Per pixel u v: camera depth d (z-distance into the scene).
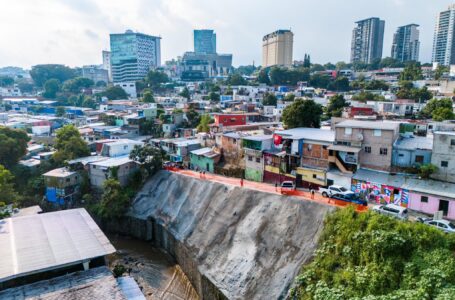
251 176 61.94
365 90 141.00
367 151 48.47
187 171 68.31
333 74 193.12
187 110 114.69
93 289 30.95
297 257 37.88
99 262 35.94
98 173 67.00
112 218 62.44
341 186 46.50
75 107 169.50
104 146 78.19
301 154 54.56
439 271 28.05
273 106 118.56
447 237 30.91
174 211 57.75
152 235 58.94
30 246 35.44
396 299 27.22
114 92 188.50
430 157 44.56
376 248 31.83
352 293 30.20
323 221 38.81
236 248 43.94
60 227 40.25
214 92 166.00
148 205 62.12
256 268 39.91
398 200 42.56
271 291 36.19
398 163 46.78
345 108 98.75
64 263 32.50
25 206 66.06
